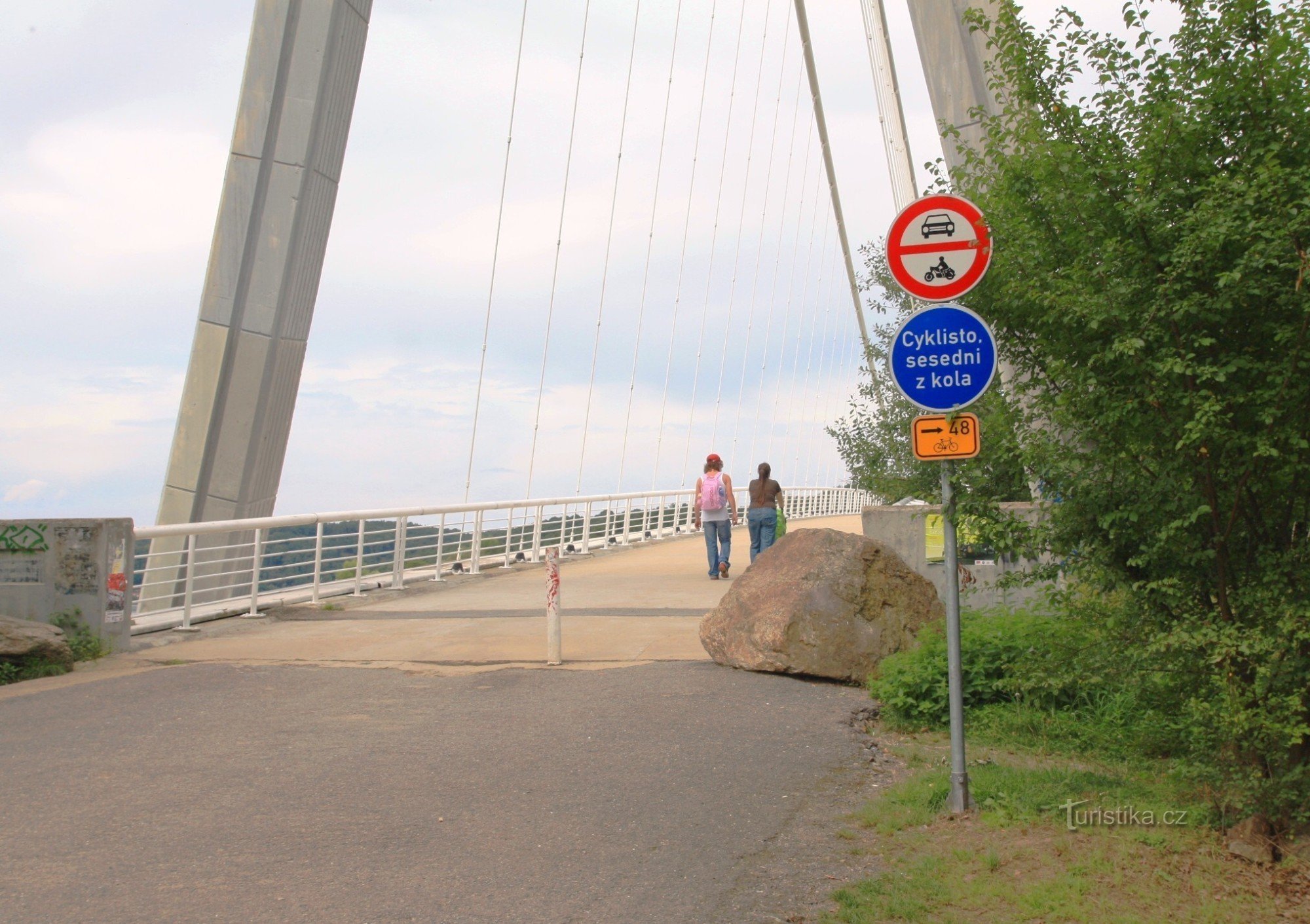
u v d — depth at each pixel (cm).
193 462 1847
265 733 659
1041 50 484
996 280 500
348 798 523
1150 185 450
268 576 1755
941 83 1337
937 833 474
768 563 864
